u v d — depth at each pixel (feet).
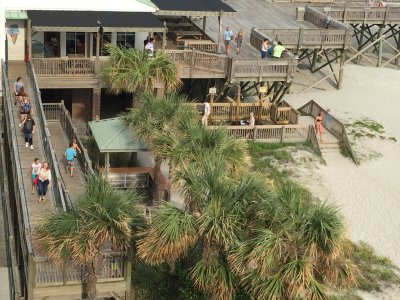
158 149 86.74
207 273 63.93
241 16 158.10
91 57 122.21
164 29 117.19
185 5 129.29
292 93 148.56
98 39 115.34
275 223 61.41
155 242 63.16
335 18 160.45
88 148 111.55
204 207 63.98
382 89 154.10
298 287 59.21
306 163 116.57
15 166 83.97
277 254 59.62
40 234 64.69
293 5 169.99
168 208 63.98
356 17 161.99
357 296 87.25
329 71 159.74
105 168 100.01
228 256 62.23
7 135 99.66
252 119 119.75
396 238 100.63
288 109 124.67
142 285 79.41
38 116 96.27
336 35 144.66
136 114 93.66
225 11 127.24
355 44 184.24
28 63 115.85
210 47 130.41
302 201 62.95
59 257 63.41
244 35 144.46
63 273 67.51
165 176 103.50
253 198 63.77
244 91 136.05
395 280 91.20
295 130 121.49
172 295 78.13
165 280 79.61
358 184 113.50
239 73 122.72
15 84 103.09
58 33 120.88
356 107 143.02
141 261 72.84
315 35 143.23
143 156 112.68
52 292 67.92
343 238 61.05
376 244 98.84
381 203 108.99
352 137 127.95
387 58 176.24
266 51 126.82
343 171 116.67
